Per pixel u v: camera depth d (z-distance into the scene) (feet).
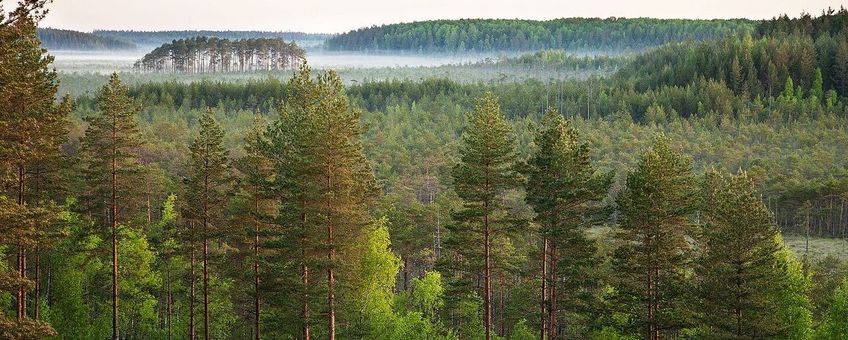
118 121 132.16
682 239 115.24
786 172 394.11
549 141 116.16
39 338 75.72
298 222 113.29
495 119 117.39
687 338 126.52
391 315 137.90
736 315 110.63
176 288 150.00
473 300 141.79
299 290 110.52
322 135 112.16
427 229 223.10
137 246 150.71
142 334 161.07
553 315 119.65
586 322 131.54
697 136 495.82
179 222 169.27
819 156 421.59
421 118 585.22
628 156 422.00
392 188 327.26
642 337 114.73
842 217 350.84
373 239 134.31
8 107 84.17
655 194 110.32
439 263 124.77
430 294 162.30
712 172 149.69
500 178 118.52
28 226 77.71
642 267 112.98
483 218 122.42
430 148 428.97
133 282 151.23
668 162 111.96
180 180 206.80
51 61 105.60
